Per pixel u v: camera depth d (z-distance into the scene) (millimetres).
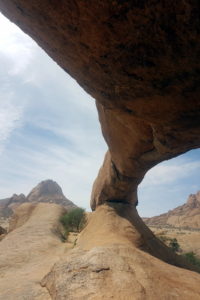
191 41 4055
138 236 16094
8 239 16672
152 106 6137
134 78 5172
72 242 19281
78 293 5418
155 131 8977
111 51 4605
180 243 42312
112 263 6574
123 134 12391
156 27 3932
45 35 5027
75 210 26250
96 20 4031
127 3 3643
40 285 6797
